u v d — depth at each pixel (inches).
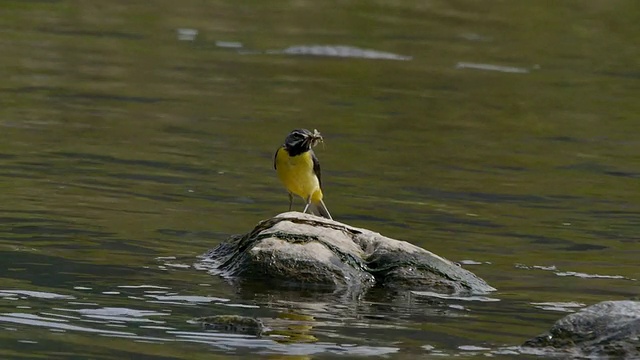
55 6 1374.3
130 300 470.6
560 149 890.7
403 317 467.5
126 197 669.3
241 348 412.2
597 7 1531.7
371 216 667.4
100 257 538.6
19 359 389.4
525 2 1541.6
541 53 1295.5
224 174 748.6
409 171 792.9
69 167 732.7
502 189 754.8
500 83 1136.8
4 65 1064.2
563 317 470.6
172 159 778.2
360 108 995.9
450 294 508.1
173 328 433.4
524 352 422.9
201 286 498.9
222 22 1359.5
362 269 518.3
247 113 946.1
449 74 1164.5
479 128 950.4
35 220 598.2
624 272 564.7
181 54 1183.6
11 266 511.8
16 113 885.8
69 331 423.5
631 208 716.7
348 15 1430.9
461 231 641.6
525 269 563.5
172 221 622.2
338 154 831.1
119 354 399.5
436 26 1400.1
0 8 1334.9
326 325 449.4
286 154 547.5
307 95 1034.1
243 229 616.4
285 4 1471.5
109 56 1146.0
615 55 1306.6
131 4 1419.8
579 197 742.5
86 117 892.6
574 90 1124.5
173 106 954.7
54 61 1101.7
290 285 506.3
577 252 604.1
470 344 433.1
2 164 724.7
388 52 1250.0
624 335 422.6
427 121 963.3
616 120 1007.0
